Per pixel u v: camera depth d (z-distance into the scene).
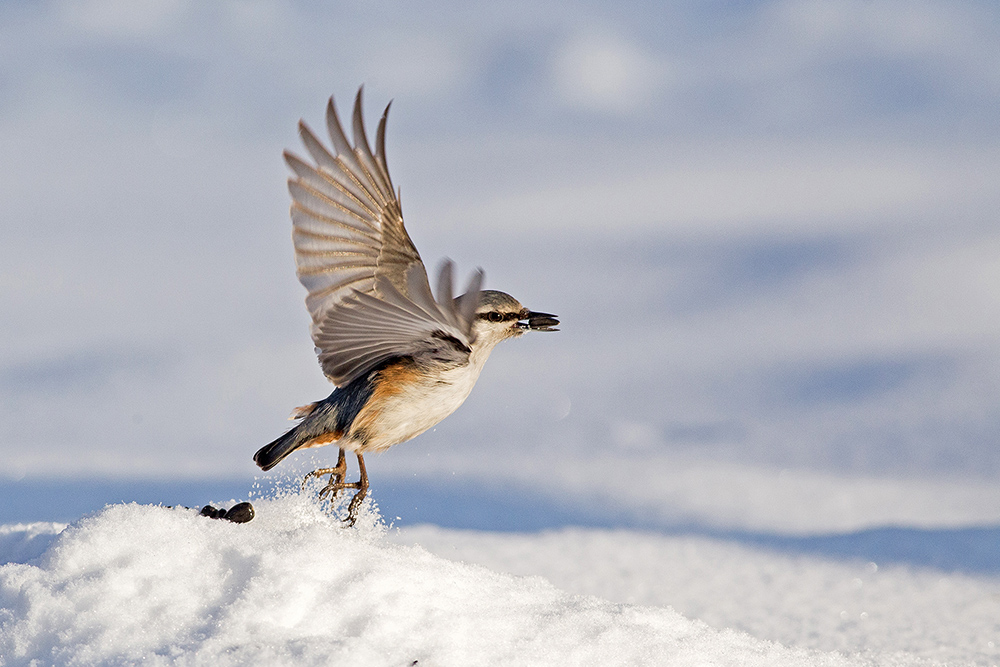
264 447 7.76
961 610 8.77
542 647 5.80
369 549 6.39
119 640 5.36
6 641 5.43
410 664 5.34
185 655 5.17
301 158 7.16
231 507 7.12
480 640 5.73
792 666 6.30
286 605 5.56
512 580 6.65
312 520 7.30
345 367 7.14
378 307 6.42
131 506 6.36
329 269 7.25
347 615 5.65
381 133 7.30
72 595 5.62
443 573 6.29
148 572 5.80
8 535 7.08
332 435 7.60
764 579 9.83
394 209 7.39
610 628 6.09
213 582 5.80
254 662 5.11
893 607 8.91
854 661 6.92
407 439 7.63
